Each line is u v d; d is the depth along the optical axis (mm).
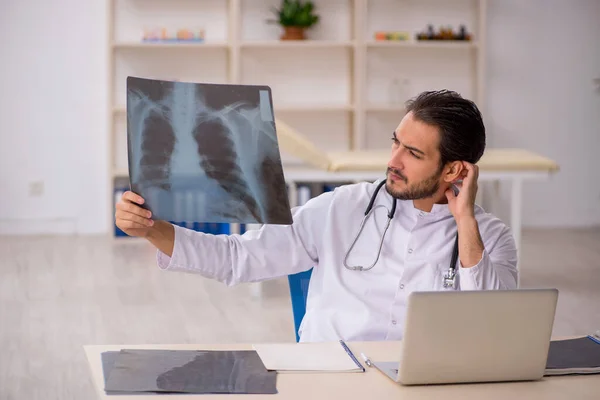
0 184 7207
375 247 2383
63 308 5141
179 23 7320
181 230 2281
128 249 6812
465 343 1817
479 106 7500
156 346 2068
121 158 7336
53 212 7312
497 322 1820
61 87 7184
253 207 2047
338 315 2357
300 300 2629
